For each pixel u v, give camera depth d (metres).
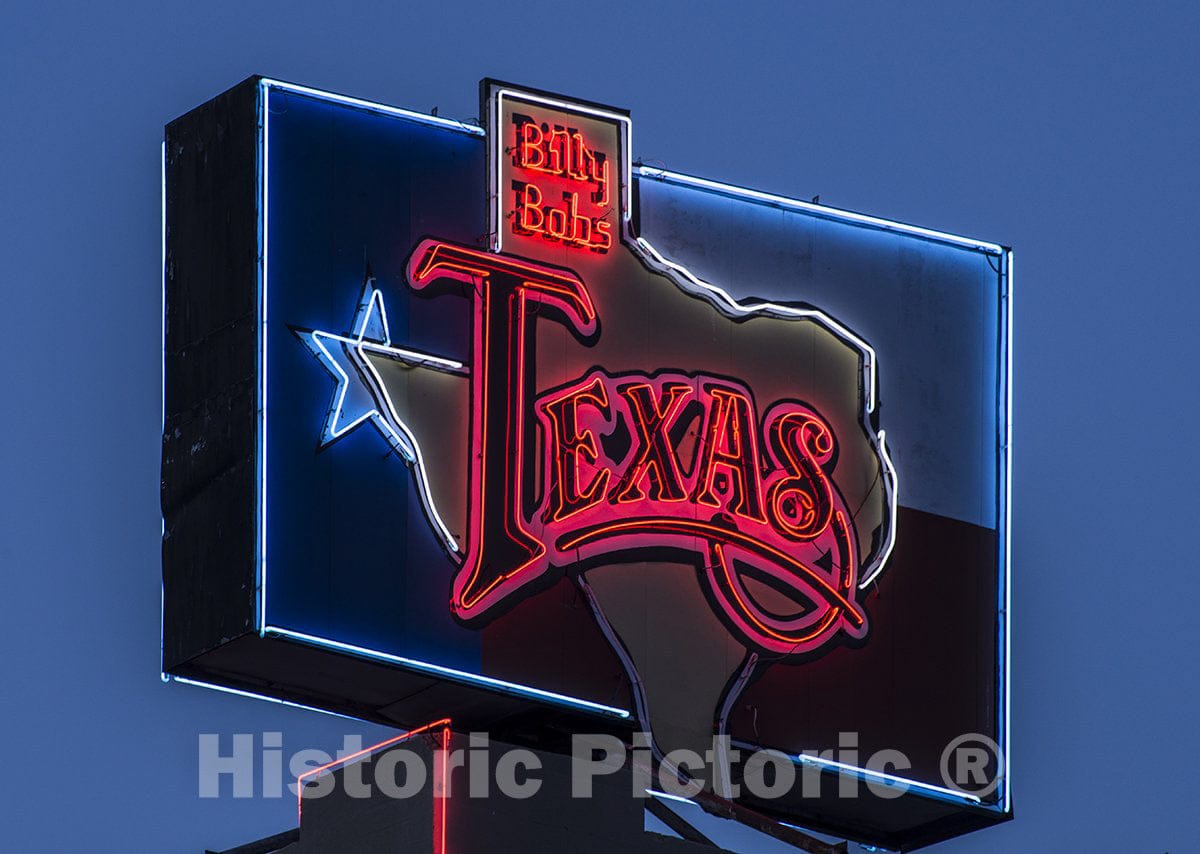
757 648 79.38
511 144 78.94
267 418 75.06
